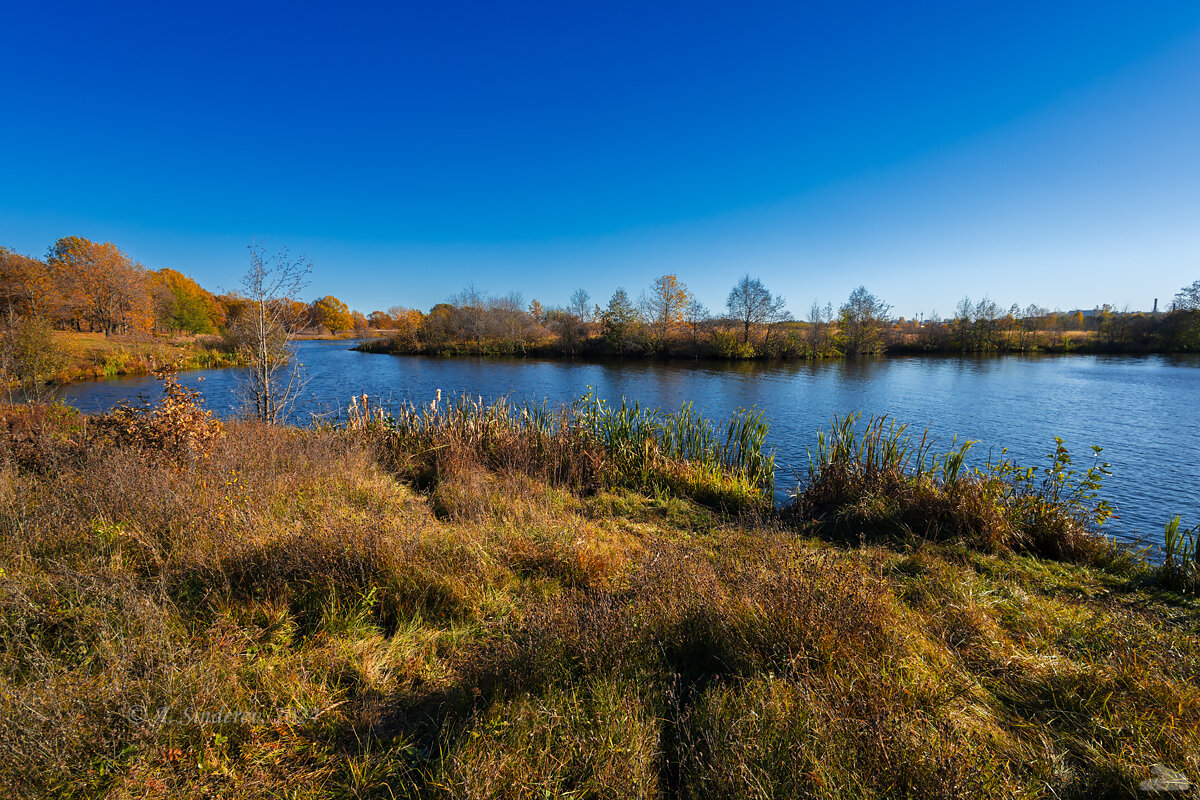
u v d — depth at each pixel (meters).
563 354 51.47
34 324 17.31
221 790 2.12
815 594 3.34
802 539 6.06
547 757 2.20
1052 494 6.36
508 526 5.43
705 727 2.36
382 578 3.89
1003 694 2.85
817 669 2.78
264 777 2.21
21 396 14.70
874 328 48.81
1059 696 2.80
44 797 1.96
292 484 5.92
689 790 2.05
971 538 5.77
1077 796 2.12
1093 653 3.36
